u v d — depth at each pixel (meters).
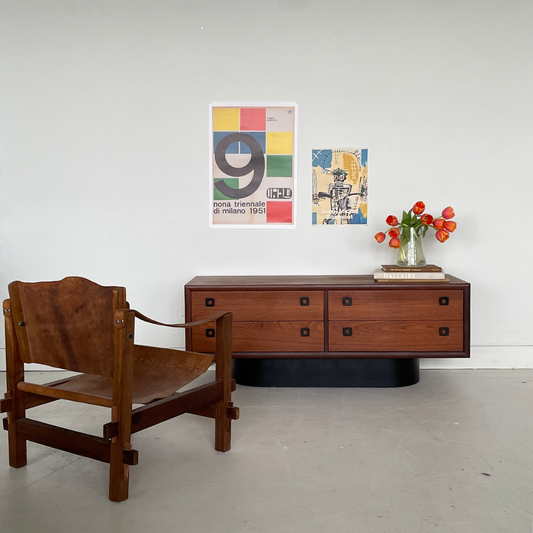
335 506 1.91
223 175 3.61
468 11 3.51
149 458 2.33
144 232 3.65
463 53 3.53
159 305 3.69
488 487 2.04
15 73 3.57
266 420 2.77
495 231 3.59
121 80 3.57
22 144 3.60
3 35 3.55
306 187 3.60
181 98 3.57
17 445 2.23
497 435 2.55
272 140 3.58
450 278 3.33
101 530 1.76
